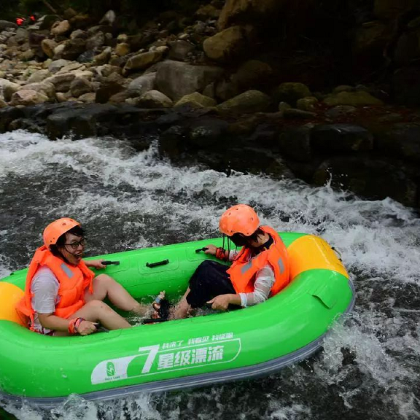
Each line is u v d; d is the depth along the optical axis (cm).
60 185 650
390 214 532
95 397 307
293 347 321
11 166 702
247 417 311
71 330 320
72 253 330
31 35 1288
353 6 814
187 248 397
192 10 1190
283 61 825
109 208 593
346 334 344
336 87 743
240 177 625
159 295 368
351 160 559
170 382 311
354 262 470
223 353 310
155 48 1032
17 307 342
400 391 326
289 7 817
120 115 752
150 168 675
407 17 720
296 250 378
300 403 319
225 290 350
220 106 734
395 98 675
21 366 306
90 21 1312
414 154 525
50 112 810
